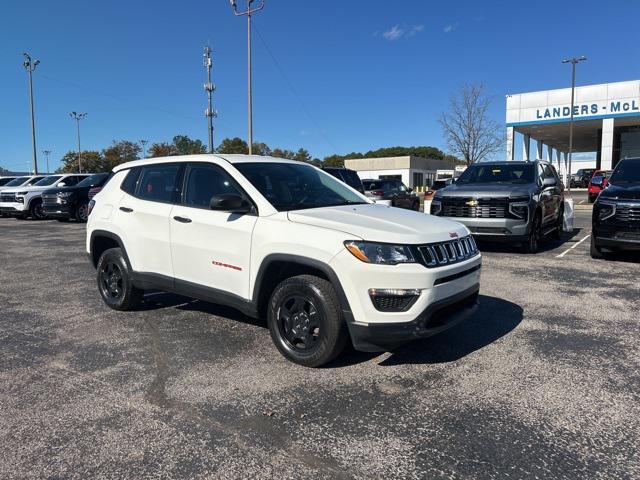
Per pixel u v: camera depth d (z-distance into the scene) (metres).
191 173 4.93
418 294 3.60
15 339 4.77
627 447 2.86
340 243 3.70
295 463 2.74
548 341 4.56
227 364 4.09
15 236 13.59
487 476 2.61
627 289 6.50
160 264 5.04
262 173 4.68
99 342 4.66
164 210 4.98
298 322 4.03
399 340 3.64
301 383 3.73
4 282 7.37
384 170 68.44
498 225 8.85
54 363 4.16
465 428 3.08
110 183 5.83
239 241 4.29
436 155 112.81
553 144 61.53
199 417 3.24
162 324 5.18
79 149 70.38
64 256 9.85
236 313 5.55
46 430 3.09
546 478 2.59
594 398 3.44
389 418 3.21
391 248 3.62
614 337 4.66
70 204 17.98
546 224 10.23
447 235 3.98
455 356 4.22
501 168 10.32
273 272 4.21
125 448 2.89
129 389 3.65
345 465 2.72
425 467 2.69
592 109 38.16
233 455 2.82
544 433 3.01
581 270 7.74
